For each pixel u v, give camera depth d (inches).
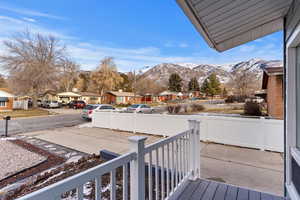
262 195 91.3
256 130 187.6
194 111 642.8
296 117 88.4
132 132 286.8
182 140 97.9
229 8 77.6
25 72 826.2
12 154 188.4
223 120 207.6
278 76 343.3
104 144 219.6
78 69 1402.6
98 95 1409.9
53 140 246.5
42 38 887.7
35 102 890.1
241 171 132.4
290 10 81.9
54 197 34.3
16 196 105.3
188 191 95.3
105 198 98.3
